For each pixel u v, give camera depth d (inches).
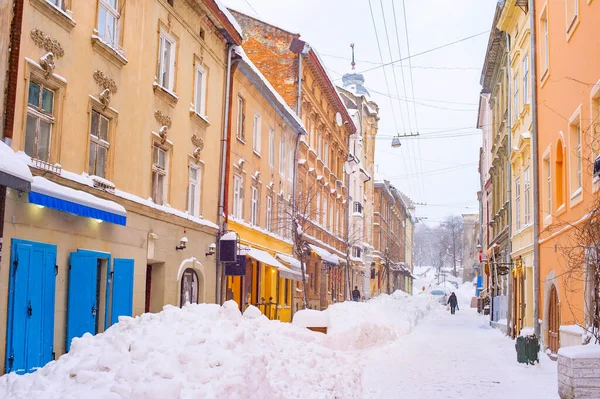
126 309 580.1
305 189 1387.8
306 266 1360.7
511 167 1066.7
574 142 629.0
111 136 566.6
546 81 746.2
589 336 477.4
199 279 799.1
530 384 477.4
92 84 530.9
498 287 1327.5
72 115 498.6
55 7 466.3
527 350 598.2
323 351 441.7
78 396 240.5
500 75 1252.5
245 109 989.2
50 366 281.3
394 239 3073.3
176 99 706.2
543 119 765.9
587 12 566.6
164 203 690.2
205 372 269.6
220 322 334.6
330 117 1673.2
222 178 863.7
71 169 497.4
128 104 600.4
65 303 482.9
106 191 540.7
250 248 974.4
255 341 344.8
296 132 1301.7
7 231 410.9
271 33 1373.0
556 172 692.1
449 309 2450.8
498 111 1311.5
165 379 257.8
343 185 1847.9
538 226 774.5
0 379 283.9
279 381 320.8
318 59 1421.0
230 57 888.3
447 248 5984.3
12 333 409.1
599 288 460.8
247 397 267.9
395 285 3063.5
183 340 297.6
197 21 778.2
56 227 471.8
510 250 1039.0
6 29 414.9
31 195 412.8
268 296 1093.8
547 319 722.8
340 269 1795.0
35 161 444.5
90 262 515.5
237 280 964.0
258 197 1061.1
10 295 409.7
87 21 521.3
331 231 1674.5
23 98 433.4
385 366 568.4
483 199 2166.6
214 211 847.1
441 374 524.1
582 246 482.0
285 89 1342.3
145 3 636.1
